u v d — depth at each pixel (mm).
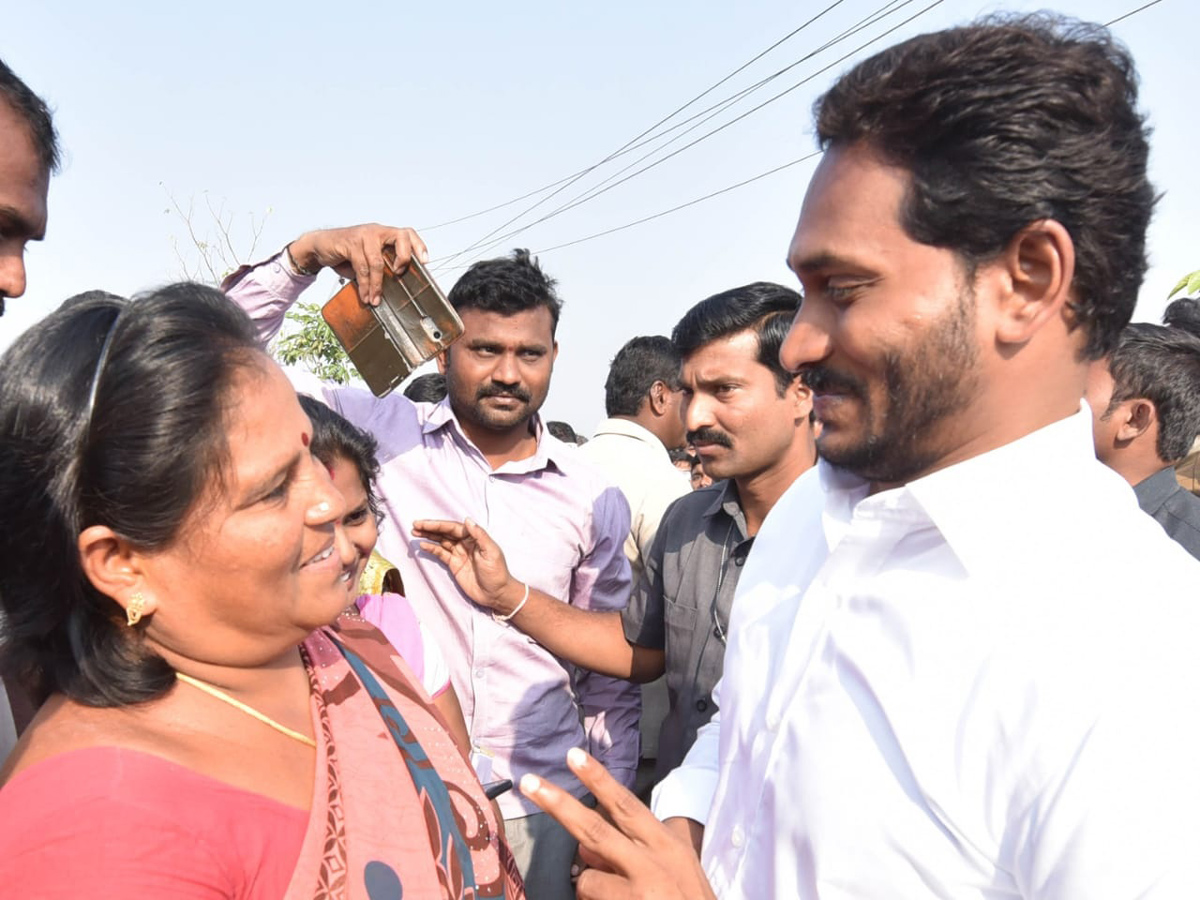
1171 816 888
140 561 1038
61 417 980
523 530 2998
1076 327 1075
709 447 2412
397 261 2398
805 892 1206
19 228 1450
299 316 7699
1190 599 998
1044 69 982
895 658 1155
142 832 920
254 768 1092
